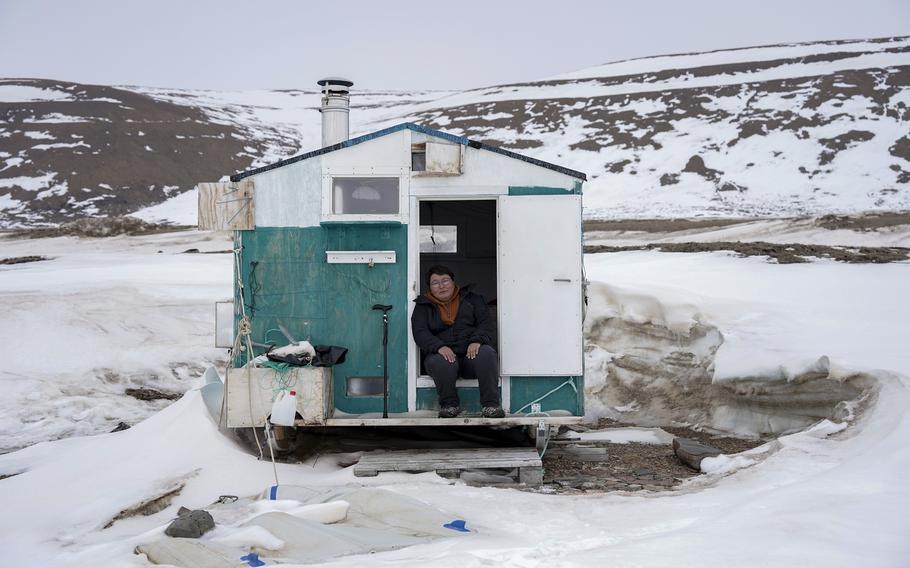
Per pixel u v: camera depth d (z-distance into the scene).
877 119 58.91
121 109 81.62
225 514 5.52
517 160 7.58
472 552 4.35
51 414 10.38
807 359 8.12
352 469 6.77
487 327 7.51
